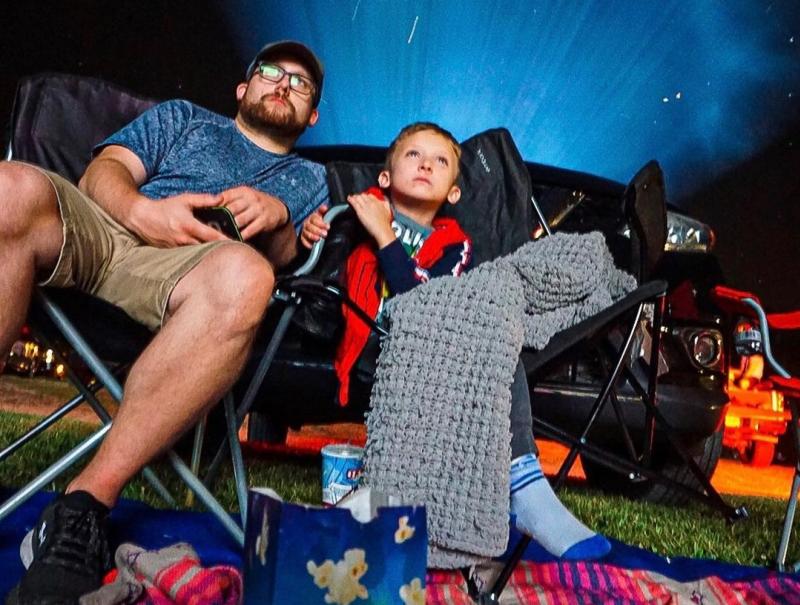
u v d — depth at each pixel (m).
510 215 2.69
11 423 3.64
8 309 1.50
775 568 2.14
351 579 1.03
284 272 2.29
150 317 1.67
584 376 2.90
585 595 1.67
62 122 2.55
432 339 1.70
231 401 1.81
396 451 1.67
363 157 3.49
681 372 3.00
